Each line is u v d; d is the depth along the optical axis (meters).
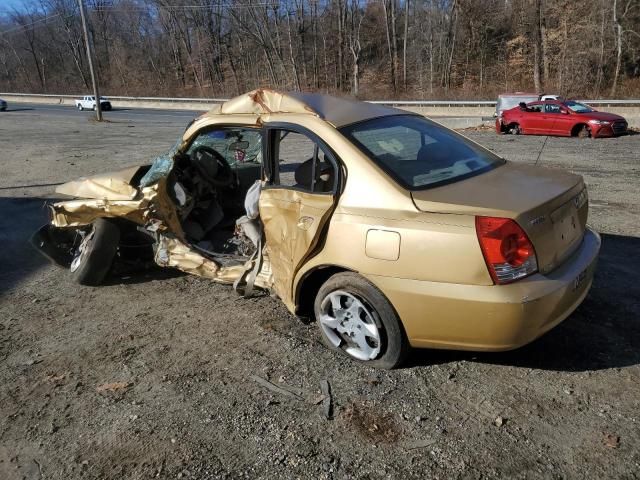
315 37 57.81
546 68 42.34
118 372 3.59
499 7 50.22
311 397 3.16
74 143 19.16
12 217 8.08
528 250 2.85
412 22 56.03
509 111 19.95
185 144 4.54
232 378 3.42
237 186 5.49
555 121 18.38
